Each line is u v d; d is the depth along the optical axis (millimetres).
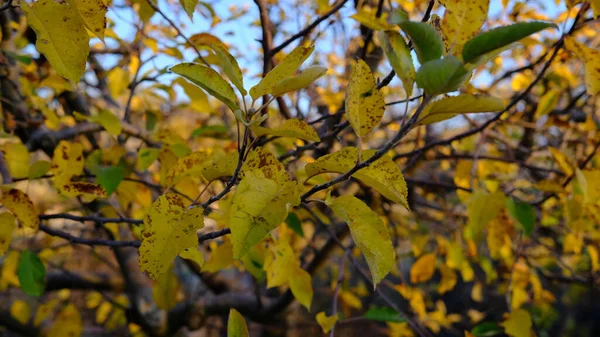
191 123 1457
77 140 1043
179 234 400
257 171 386
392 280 2492
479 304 2344
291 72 400
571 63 1116
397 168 397
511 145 1071
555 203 1336
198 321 1292
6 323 1424
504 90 1362
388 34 363
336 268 1745
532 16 855
